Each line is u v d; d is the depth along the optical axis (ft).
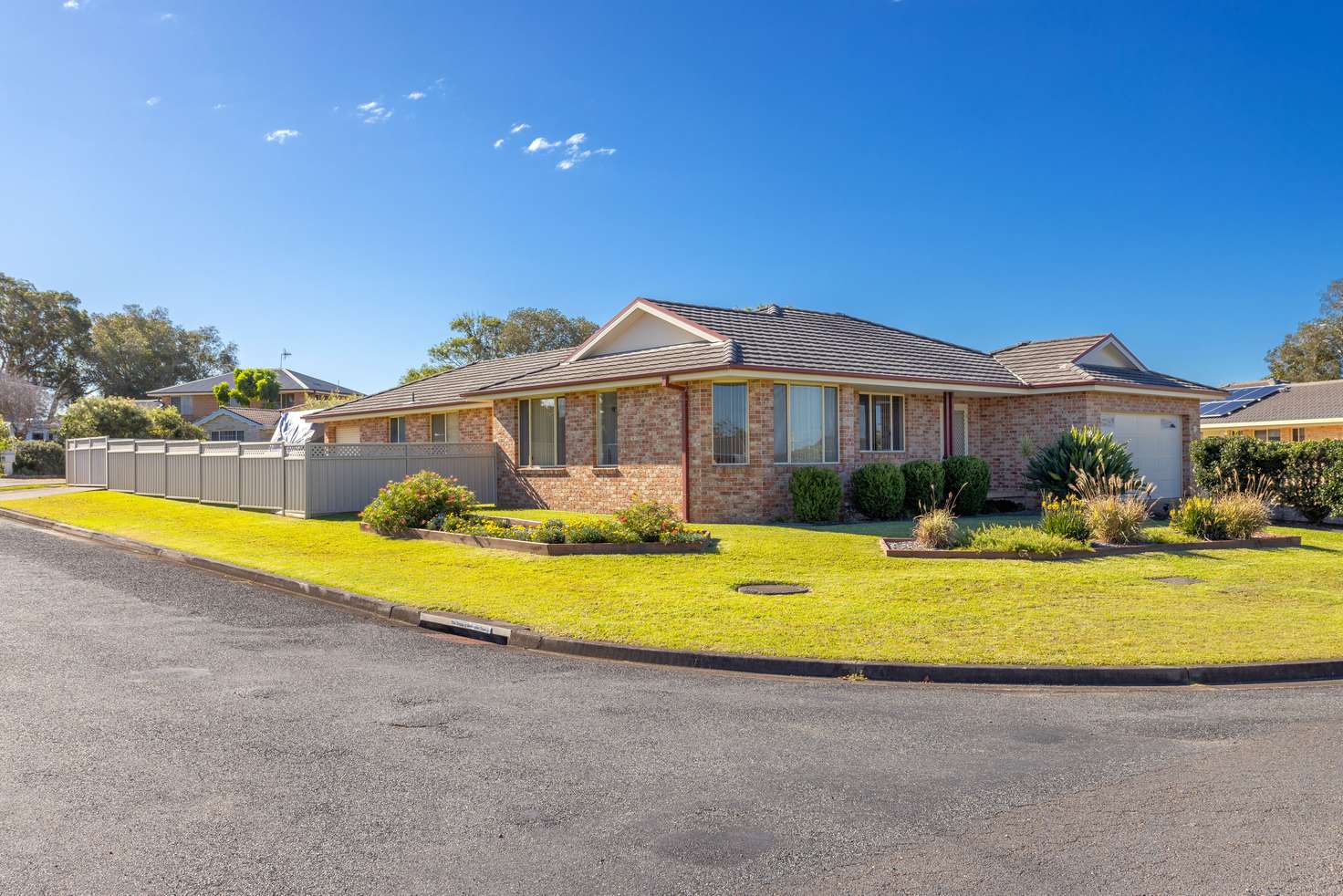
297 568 42.45
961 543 45.42
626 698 22.33
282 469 65.26
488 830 14.17
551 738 18.95
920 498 63.46
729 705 21.67
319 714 20.67
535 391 69.15
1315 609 31.58
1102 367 76.79
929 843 13.62
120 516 65.10
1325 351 167.12
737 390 59.26
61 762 17.22
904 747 18.39
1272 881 12.19
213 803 15.24
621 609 32.07
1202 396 77.82
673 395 60.64
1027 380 73.77
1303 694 22.76
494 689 23.15
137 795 15.60
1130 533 46.47
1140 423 75.51
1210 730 19.53
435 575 39.88
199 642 28.40
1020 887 12.14
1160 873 12.48
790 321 72.28
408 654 27.25
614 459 65.82
